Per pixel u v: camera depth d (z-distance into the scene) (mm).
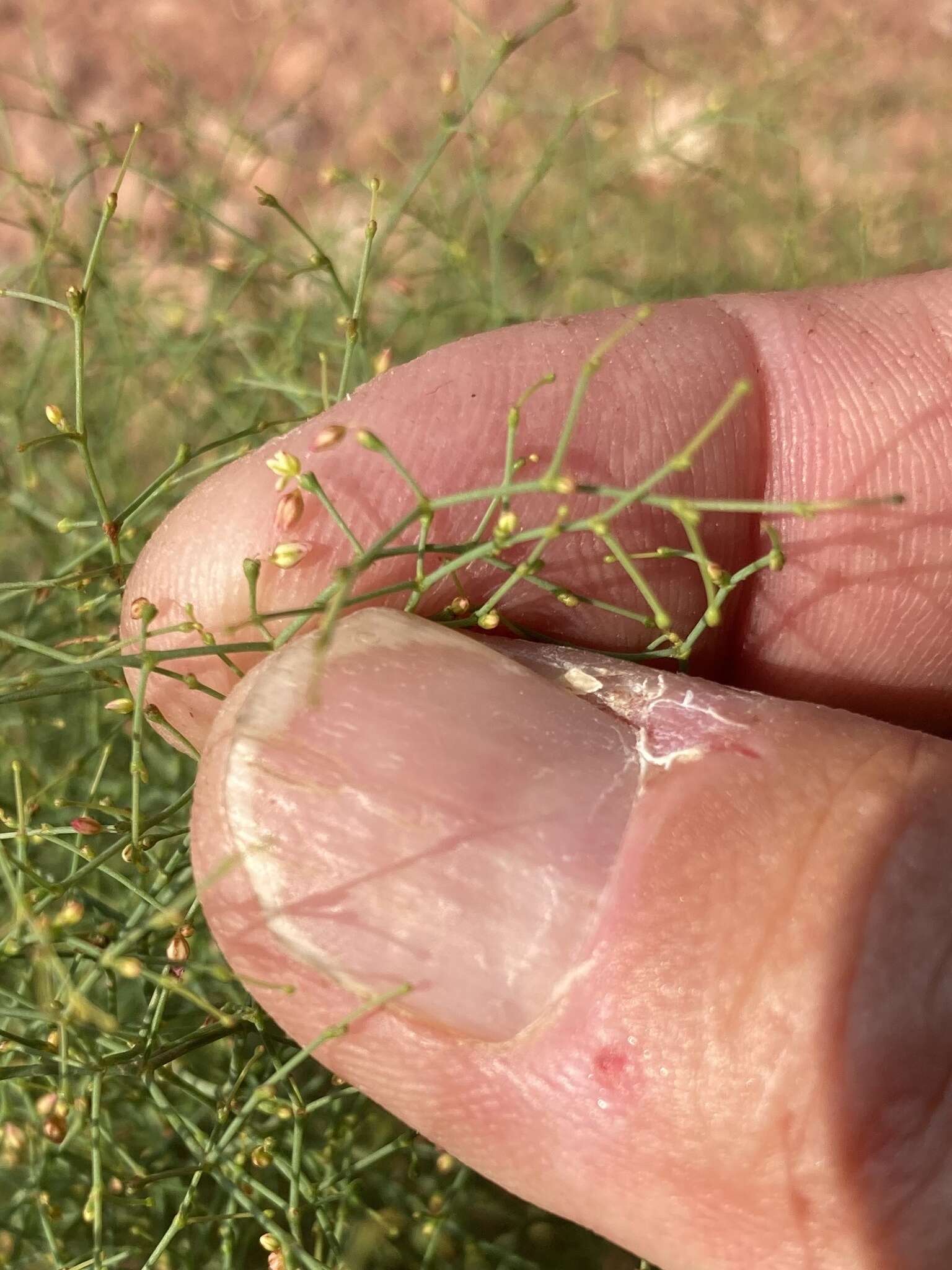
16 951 47
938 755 45
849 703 64
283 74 122
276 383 69
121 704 53
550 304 93
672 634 49
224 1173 55
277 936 45
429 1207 65
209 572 51
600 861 45
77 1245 65
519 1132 45
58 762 76
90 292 78
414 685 46
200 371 83
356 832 45
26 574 83
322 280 75
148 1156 65
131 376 83
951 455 59
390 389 53
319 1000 46
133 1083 58
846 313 61
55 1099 55
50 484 86
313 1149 66
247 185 111
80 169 115
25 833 47
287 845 45
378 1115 66
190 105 118
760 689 64
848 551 60
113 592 55
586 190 86
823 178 111
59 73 123
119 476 82
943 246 105
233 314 91
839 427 59
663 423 56
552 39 123
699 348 58
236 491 52
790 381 60
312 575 51
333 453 52
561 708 47
